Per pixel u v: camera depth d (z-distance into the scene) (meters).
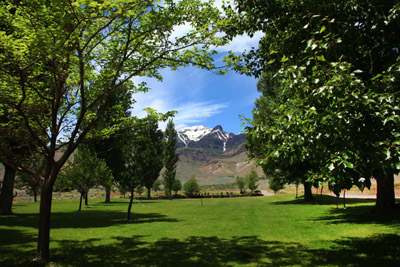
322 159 4.95
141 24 7.64
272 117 5.17
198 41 8.11
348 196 34.78
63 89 8.49
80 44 7.81
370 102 3.93
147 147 18.17
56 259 7.29
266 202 33.47
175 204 36.94
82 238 10.65
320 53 5.56
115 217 19.62
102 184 34.72
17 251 8.30
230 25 8.79
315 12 6.88
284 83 5.07
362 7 6.23
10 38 6.45
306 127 4.38
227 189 110.69
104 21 7.23
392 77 4.04
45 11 5.54
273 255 7.20
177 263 6.73
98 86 9.27
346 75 3.95
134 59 8.90
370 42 7.32
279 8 8.32
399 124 3.73
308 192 29.70
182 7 7.82
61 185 30.47
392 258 6.46
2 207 21.73
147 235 11.17
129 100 10.94
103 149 33.00
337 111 4.17
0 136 7.85
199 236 10.62
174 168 61.94
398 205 13.57
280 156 4.75
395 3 5.41
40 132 8.56
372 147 3.97
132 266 6.55
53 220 17.67
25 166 7.74
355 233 9.76
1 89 7.75
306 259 6.68
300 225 12.54
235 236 10.34
